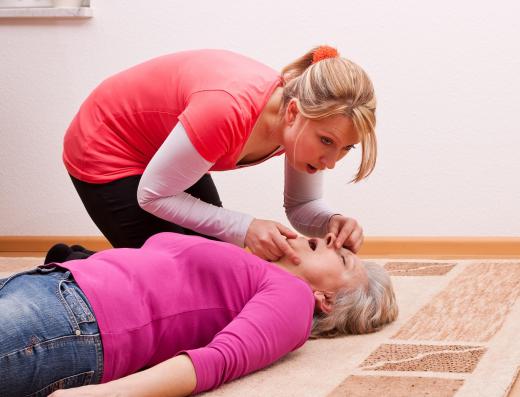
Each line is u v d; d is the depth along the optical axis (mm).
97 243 3354
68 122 3330
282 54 3193
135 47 3266
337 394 1429
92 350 1403
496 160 3102
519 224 3109
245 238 1781
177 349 1550
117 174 2023
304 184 2107
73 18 3270
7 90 3342
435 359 1636
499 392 1424
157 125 1951
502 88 3072
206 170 1770
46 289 1410
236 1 3191
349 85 1630
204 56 1877
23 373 1318
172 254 1618
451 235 3156
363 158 1677
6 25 3303
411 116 3133
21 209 3393
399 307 2105
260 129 1779
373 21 3117
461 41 3074
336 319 1787
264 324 1501
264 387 1471
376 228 3201
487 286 2342
